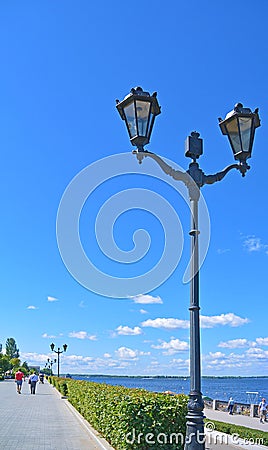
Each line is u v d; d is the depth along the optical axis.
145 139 6.93
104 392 13.96
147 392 11.73
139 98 6.95
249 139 7.41
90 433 14.72
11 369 120.56
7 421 18.83
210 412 30.41
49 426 17.31
